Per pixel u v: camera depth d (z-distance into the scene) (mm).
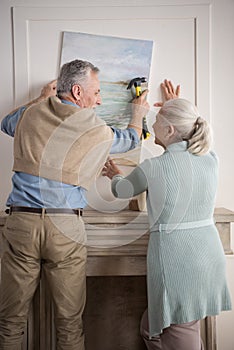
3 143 2557
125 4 2514
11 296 2084
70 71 2115
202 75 2523
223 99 2537
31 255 2033
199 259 1957
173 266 1953
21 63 2531
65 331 2115
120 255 2172
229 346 2582
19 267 2055
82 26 2521
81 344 2156
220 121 2543
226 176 2555
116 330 2598
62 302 2078
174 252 1958
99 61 2514
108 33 2521
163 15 2510
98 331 2604
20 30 2525
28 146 2008
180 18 2514
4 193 2568
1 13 2523
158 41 2521
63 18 2521
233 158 2553
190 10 2506
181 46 2523
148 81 2525
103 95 2508
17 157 2047
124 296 2592
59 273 2051
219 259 2008
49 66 2537
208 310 1994
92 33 2521
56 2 2521
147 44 2514
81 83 2113
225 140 2549
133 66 2512
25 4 2521
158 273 1970
